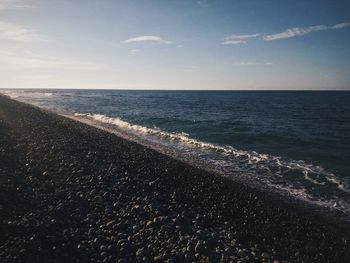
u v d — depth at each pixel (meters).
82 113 46.47
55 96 110.88
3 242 7.06
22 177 11.12
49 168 12.48
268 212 10.82
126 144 19.70
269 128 34.75
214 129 32.31
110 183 11.42
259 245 8.44
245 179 15.47
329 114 55.56
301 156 20.70
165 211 9.56
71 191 10.34
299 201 12.83
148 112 50.97
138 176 12.65
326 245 8.98
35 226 7.85
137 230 8.20
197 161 18.75
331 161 19.41
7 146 15.20
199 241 7.90
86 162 13.76
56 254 6.88
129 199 10.15
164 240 7.82
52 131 21.52
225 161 18.94
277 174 16.48
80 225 8.23
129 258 7.00
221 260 7.26
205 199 11.12
